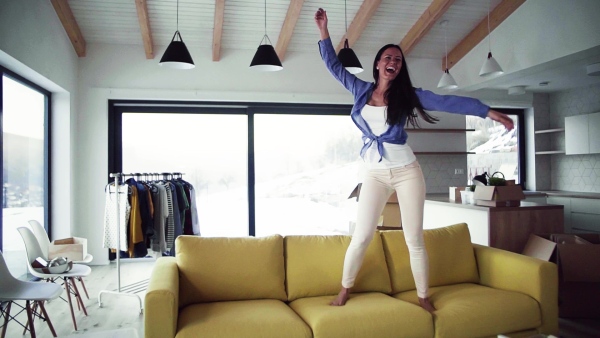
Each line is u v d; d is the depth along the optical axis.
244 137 5.86
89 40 5.27
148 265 5.20
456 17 5.47
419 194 2.17
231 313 2.09
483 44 5.63
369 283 2.54
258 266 2.42
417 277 2.28
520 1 4.92
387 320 2.08
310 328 2.03
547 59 4.56
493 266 2.70
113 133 5.46
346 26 5.11
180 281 2.34
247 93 5.63
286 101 5.75
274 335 1.94
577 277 2.99
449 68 6.25
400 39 5.88
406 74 2.14
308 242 2.58
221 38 5.45
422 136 6.29
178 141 5.70
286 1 4.93
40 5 4.08
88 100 5.27
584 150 5.61
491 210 3.47
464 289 2.56
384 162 2.16
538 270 2.40
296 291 2.45
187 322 1.99
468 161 6.69
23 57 3.68
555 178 6.51
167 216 4.14
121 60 5.37
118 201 3.71
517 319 2.30
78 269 3.21
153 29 5.18
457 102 2.04
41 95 4.74
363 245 2.24
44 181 4.82
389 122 2.14
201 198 5.76
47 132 4.84
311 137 6.07
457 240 2.81
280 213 5.98
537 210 3.56
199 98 5.50
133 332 2.20
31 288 2.59
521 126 6.75
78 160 5.22
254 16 5.13
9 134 3.96
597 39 3.98
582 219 5.26
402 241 2.72
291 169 6.02
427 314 2.16
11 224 3.99
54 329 3.00
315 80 5.87
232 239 2.50
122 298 3.82
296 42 5.68
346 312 2.10
